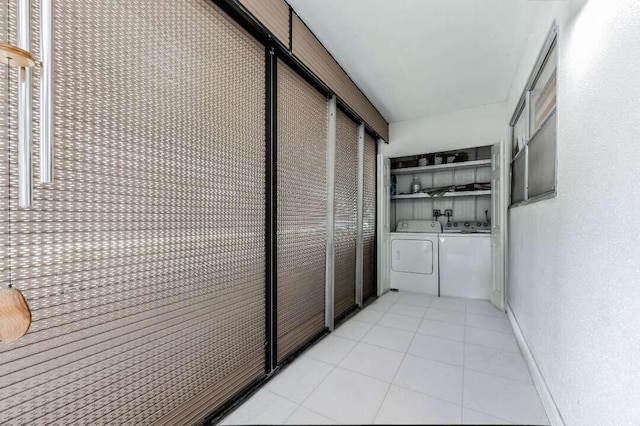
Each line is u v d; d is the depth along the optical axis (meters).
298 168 2.46
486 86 3.50
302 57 2.32
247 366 1.88
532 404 1.73
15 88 0.93
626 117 0.96
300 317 2.47
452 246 4.12
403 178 4.98
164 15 1.37
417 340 2.64
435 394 1.83
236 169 1.80
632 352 0.89
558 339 1.56
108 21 1.14
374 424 1.57
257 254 1.98
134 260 1.23
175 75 1.42
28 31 0.73
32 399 0.94
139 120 1.26
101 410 1.11
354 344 2.57
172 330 1.40
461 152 4.50
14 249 0.90
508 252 3.47
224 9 1.69
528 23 2.33
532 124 2.51
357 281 3.64
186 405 1.46
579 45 1.37
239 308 1.82
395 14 2.25
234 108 1.79
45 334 0.97
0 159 0.89
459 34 2.49
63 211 1.01
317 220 2.74
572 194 1.41
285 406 1.72
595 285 1.15
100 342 1.11
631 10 0.93
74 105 1.04
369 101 3.85
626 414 0.91
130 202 1.22
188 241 1.48
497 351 2.41
